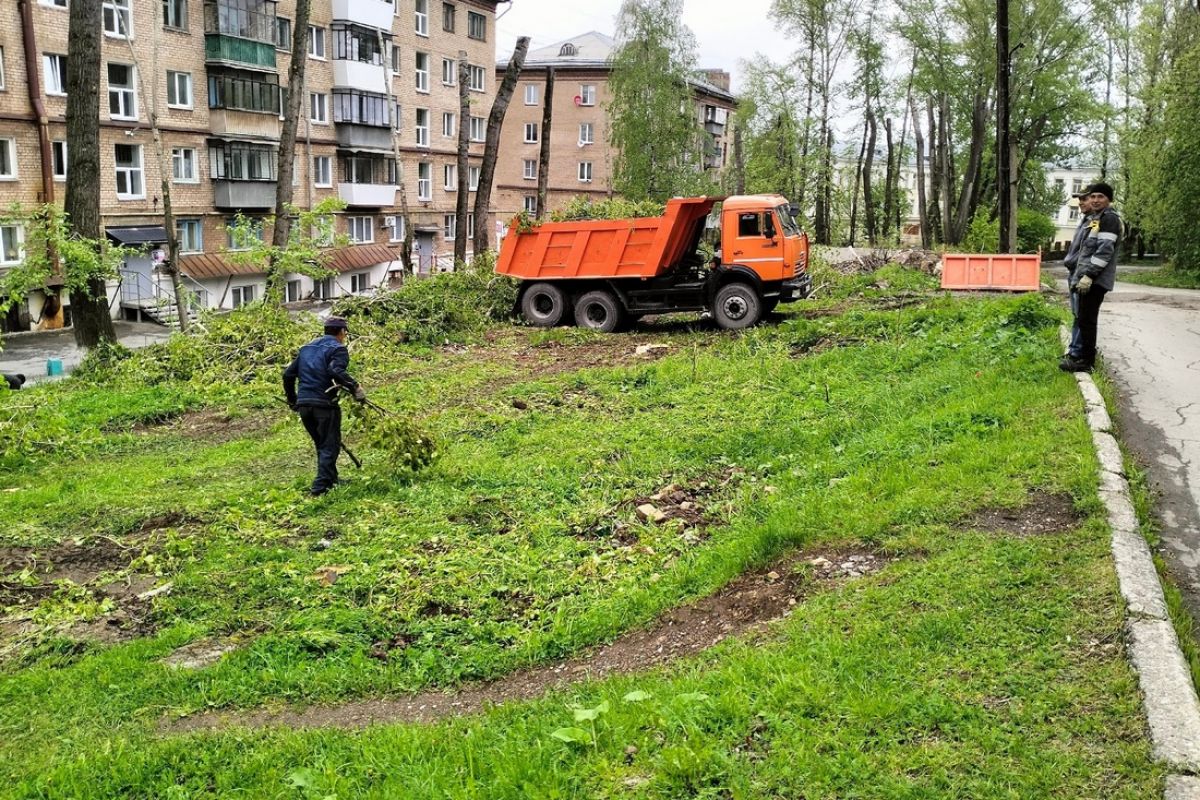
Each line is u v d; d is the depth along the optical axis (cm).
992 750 353
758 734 387
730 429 1016
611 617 592
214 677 561
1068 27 3994
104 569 770
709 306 1817
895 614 477
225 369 1622
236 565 742
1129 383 898
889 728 374
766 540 629
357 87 4181
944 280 2097
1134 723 357
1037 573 489
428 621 620
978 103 4359
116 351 1720
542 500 852
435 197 4944
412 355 1742
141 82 2745
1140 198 3291
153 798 431
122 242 3180
